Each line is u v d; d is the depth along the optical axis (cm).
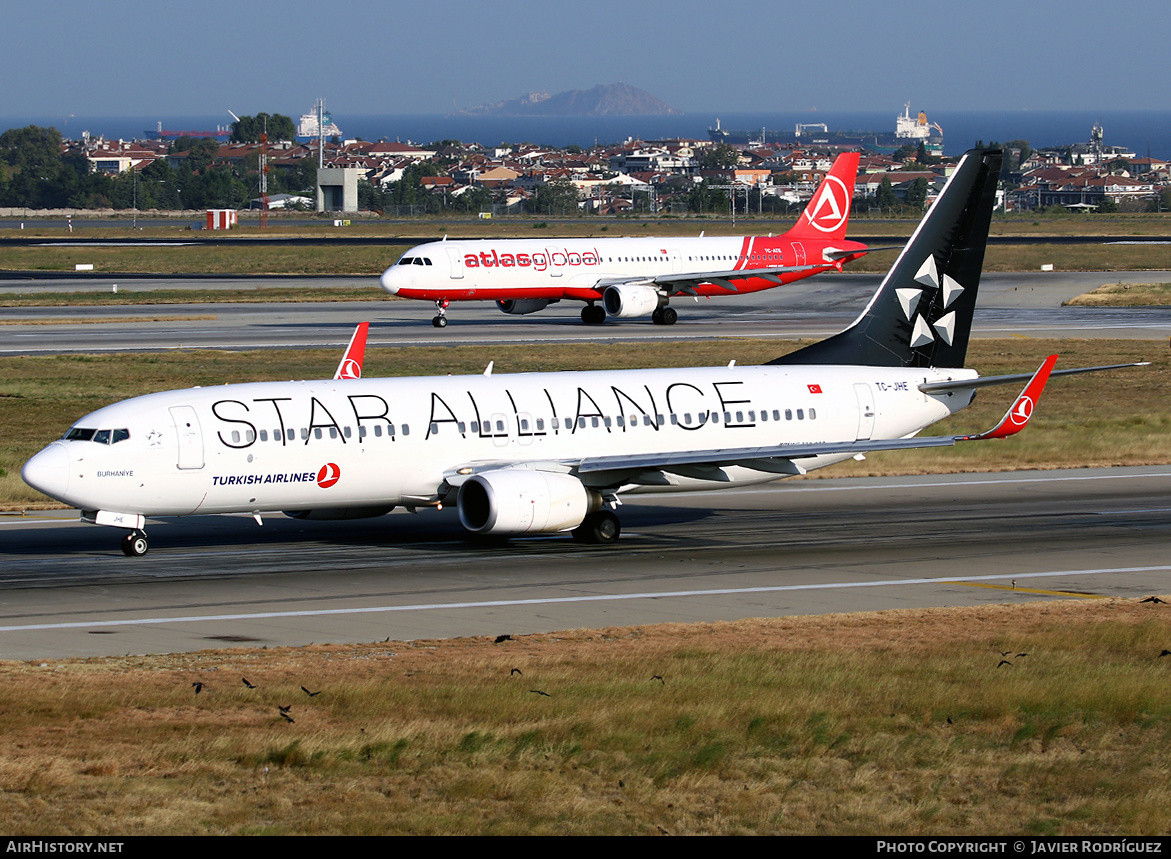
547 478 16062
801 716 9500
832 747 8956
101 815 7612
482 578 14850
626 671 10612
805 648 11612
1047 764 8694
